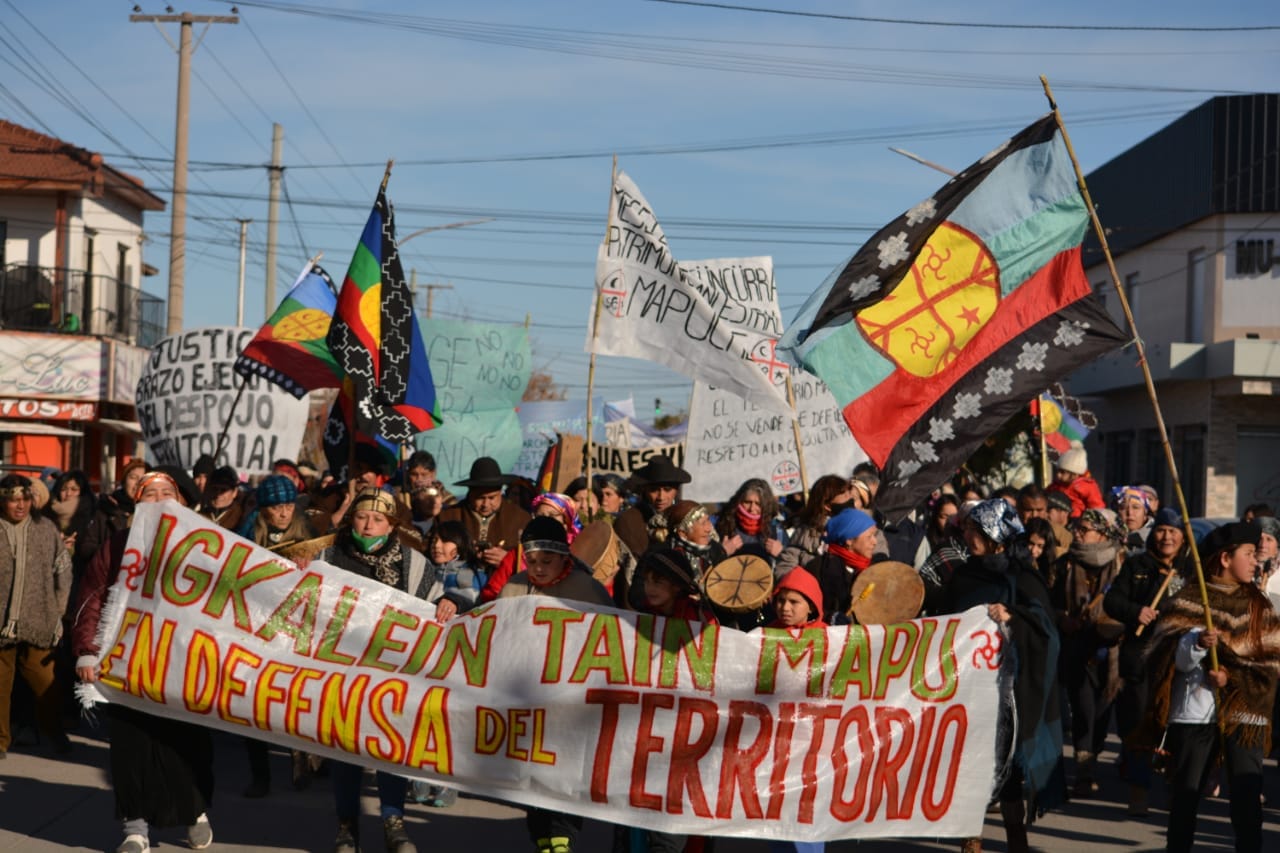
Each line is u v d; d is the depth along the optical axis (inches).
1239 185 1403.8
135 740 290.7
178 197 1039.6
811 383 530.6
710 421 531.5
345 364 417.7
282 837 321.7
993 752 285.4
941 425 322.3
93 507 463.8
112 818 332.8
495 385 693.3
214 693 291.0
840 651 282.5
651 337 410.9
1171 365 1378.0
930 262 327.9
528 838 330.6
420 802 365.1
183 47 1039.0
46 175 1334.9
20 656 406.9
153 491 310.8
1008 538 294.4
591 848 330.3
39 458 1289.4
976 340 324.8
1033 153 326.3
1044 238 325.1
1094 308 321.4
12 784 366.9
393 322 418.6
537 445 940.0
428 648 291.7
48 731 409.1
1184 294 1480.1
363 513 305.0
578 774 282.4
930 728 283.7
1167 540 345.1
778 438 530.0
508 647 287.9
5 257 1341.0
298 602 295.3
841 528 305.1
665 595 284.0
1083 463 518.9
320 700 290.5
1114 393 1616.6
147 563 297.1
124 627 294.5
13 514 397.7
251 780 386.9
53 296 1331.2
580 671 284.2
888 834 282.2
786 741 280.5
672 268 409.4
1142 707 368.8
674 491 388.5
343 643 293.6
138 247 1536.7
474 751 287.3
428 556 354.0
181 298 1036.5
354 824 300.2
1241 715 289.7
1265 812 383.9
